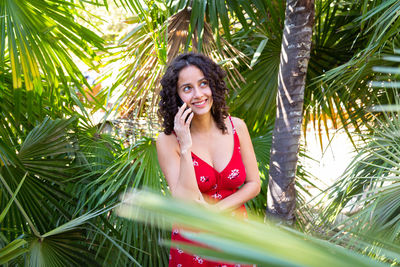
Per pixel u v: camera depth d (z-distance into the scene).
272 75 3.32
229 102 3.31
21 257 2.24
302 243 0.16
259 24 3.12
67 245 2.24
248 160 2.05
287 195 2.45
